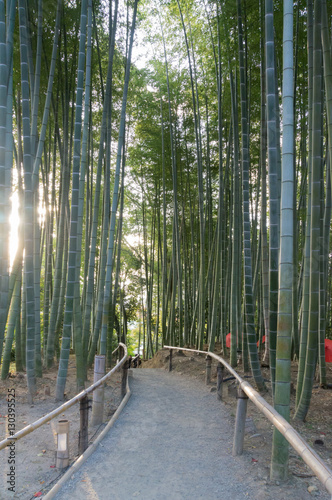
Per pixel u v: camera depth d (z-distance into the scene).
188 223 10.09
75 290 4.51
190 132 8.64
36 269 5.02
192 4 7.11
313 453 1.66
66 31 5.24
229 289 7.71
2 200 3.89
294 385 4.61
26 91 4.07
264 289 5.57
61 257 5.59
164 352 8.22
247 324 4.55
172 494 2.18
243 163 4.73
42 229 7.22
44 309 6.27
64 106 5.68
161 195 10.33
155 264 12.28
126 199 11.12
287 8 2.49
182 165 9.14
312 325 3.31
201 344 7.58
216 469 2.50
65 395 4.19
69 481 2.33
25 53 4.10
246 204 4.70
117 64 6.58
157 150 8.82
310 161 3.74
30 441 3.01
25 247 4.10
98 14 5.62
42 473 2.47
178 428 3.35
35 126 4.57
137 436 3.12
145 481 2.33
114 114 7.35
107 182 5.86
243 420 2.76
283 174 2.54
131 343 16.92
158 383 5.52
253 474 2.42
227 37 5.60
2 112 3.70
